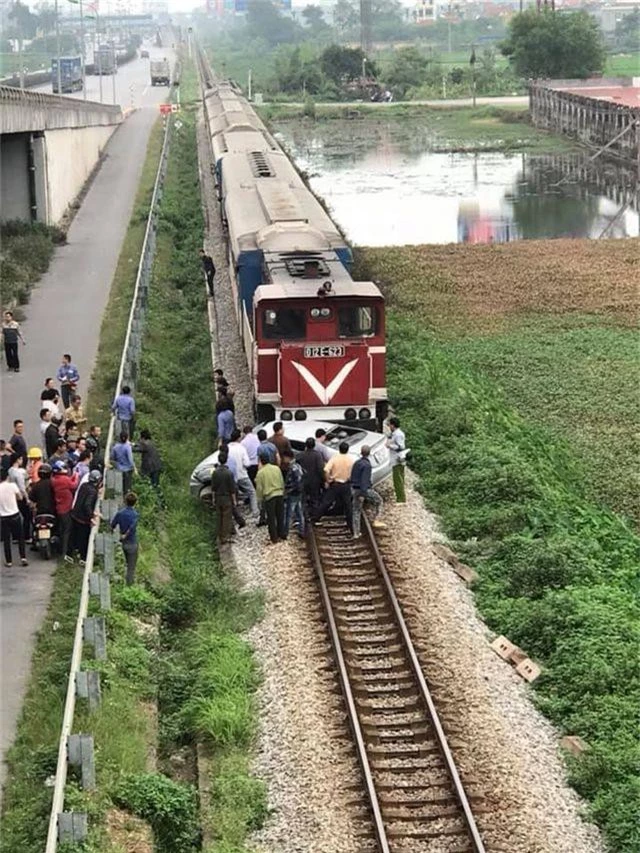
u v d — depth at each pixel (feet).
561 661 58.44
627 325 138.10
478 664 58.39
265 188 125.80
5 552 66.59
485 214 232.73
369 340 84.79
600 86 409.28
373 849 44.04
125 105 398.01
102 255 154.51
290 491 74.23
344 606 64.69
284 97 498.69
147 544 71.72
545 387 113.19
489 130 391.24
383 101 489.26
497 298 152.56
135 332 107.34
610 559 71.92
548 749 51.42
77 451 70.38
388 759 50.14
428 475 85.81
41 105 155.74
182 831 45.98
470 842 44.27
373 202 249.14
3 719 50.93
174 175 237.25
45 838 42.63
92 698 51.11
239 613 64.69
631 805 45.65
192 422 96.94
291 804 47.32
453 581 68.23
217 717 52.80
